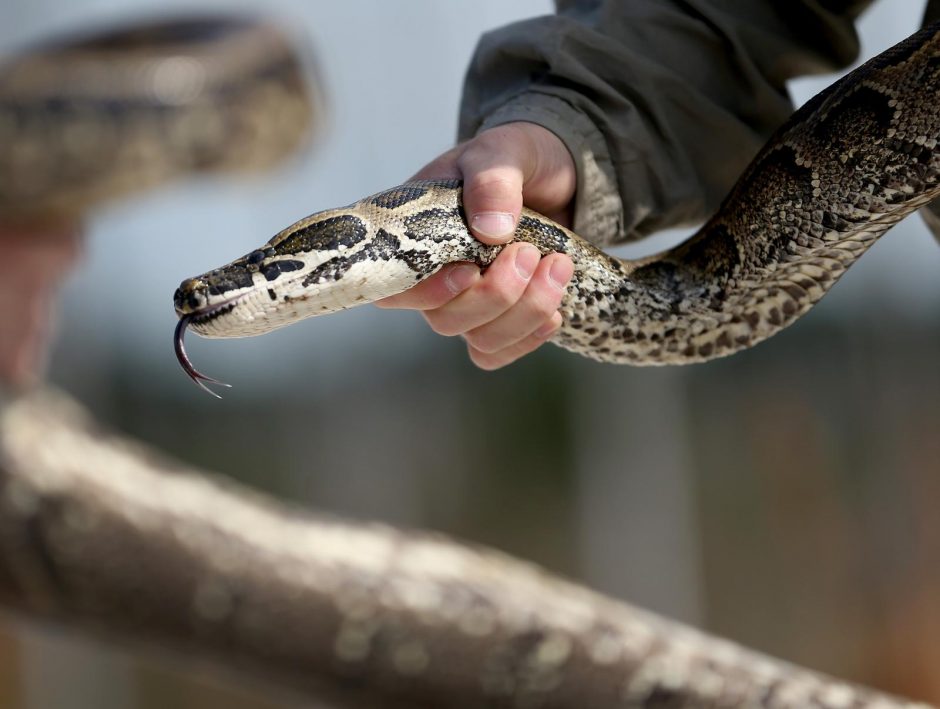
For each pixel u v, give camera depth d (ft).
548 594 24.29
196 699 86.33
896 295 106.73
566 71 24.68
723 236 25.22
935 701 84.07
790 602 97.45
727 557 104.47
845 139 23.36
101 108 34.73
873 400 106.63
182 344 24.49
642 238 26.55
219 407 154.40
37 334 25.54
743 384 125.29
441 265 23.34
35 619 24.49
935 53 22.48
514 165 23.18
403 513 139.54
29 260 25.95
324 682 24.21
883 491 102.17
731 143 25.84
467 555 25.43
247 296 23.98
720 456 120.06
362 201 24.29
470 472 144.66
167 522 24.07
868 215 23.38
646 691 22.59
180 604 23.91
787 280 24.82
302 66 43.88
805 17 25.54
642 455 83.92
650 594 82.17
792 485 109.29
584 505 91.20
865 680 86.99
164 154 37.14
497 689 23.34
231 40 40.47
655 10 25.25
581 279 24.53
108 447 25.26
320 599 23.82
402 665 23.49
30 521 23.25
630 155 24.90
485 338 23.94
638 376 84.79
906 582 95.61
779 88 26.40
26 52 36.01
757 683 22.21
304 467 149.69
